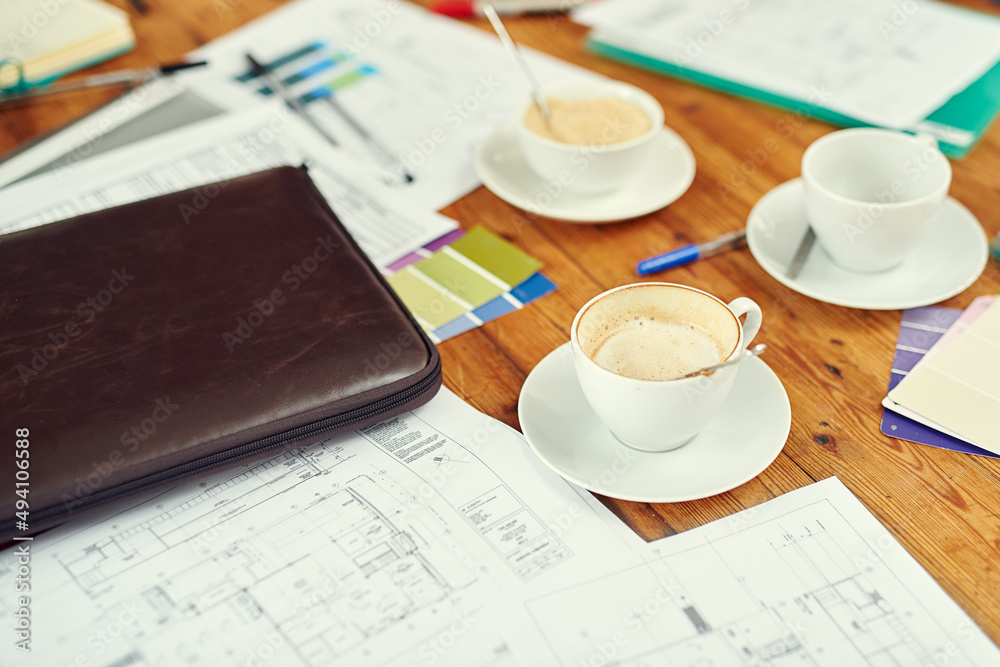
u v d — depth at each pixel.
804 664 0.38
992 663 0.37
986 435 0.48
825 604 0.40
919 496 0.45
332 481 0.47
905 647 0.38
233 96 0.87
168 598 0.41
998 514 0.44
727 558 0.42
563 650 0.39
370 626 0.40
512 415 0.52
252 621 0.40
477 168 0.71
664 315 0.47
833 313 0.59
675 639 0.39
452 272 0.63
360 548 0.43
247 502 0.46
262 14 1.05
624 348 0.46
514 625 0.40
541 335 0.58
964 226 0.61
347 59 0.94
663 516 0.45
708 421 0.45
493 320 0.59
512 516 0.45
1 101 0.86
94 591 0.42
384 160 0.77
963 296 0.59
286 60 0.94
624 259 0.65
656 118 0.70
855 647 0.38
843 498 0.45
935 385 0.51
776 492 0.46
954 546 0.43
